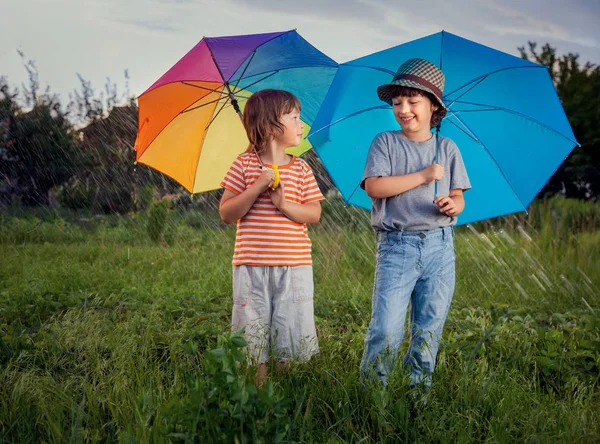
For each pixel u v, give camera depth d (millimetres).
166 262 8336
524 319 5332
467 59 3754
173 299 5832
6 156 15281
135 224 12430
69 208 14906
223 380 2471
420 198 3488
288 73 4270
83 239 11422
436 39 3793
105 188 14867
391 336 3422
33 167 15273
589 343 4219
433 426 2986
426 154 3564
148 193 13812
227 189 3750
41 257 8625
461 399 3215
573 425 2938
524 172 3930
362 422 3139
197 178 4324
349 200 4102
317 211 3781
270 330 3652
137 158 4262
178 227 11664
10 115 15430
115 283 6602
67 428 3057
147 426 2717
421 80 3449
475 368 3730
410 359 3516
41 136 15148
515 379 3523
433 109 3592
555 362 3891
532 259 8031
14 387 3266
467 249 8453
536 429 2982
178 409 2549
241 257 3666
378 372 3363
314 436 2973
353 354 3807
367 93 3908
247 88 4242
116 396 3148
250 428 2449
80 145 15414
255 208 3689
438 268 3502
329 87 4020
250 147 3848
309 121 4332
